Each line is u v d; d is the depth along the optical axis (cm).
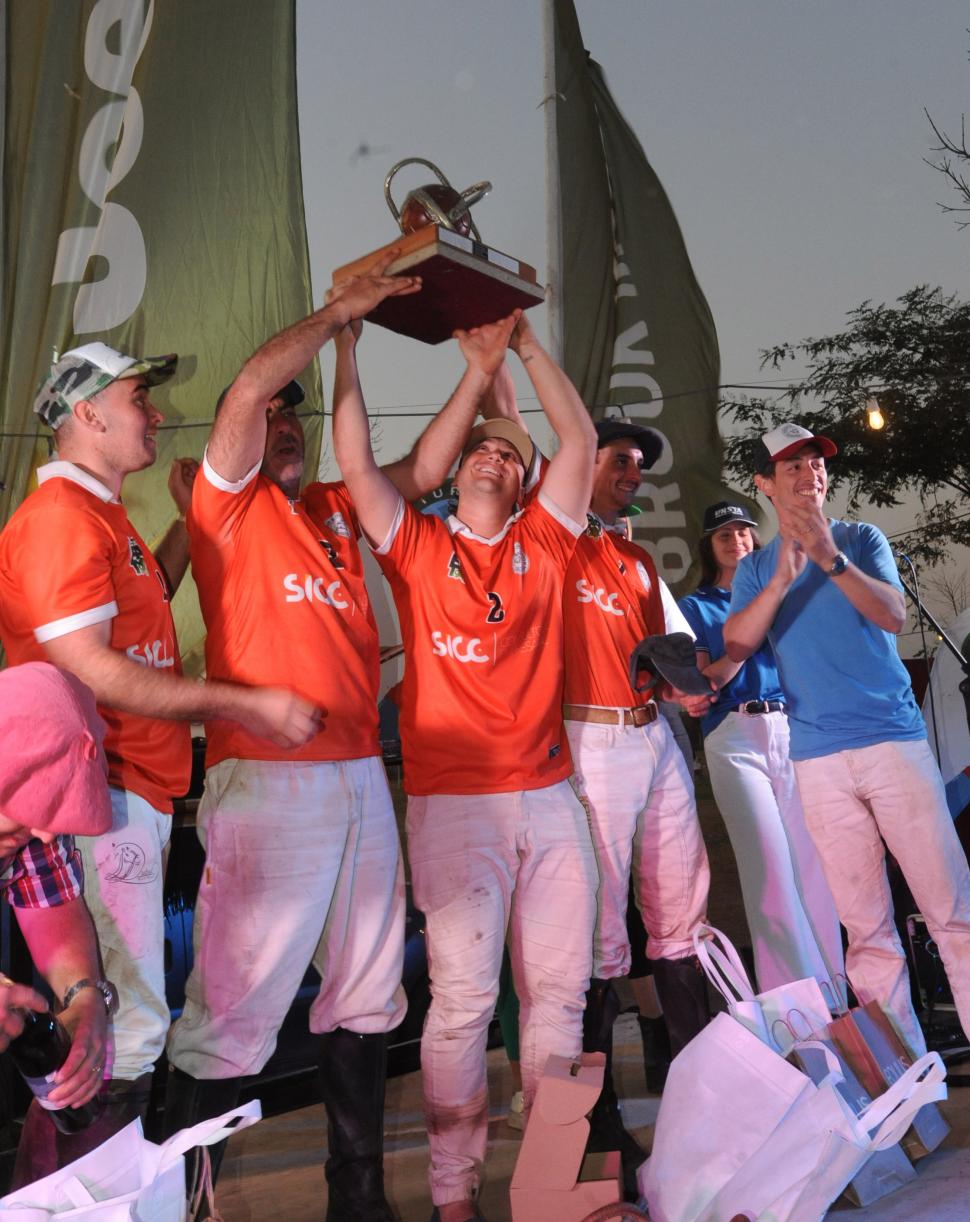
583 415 296
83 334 571
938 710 431
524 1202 217
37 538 218
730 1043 216
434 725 265
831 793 306
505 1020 345
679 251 973
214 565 251
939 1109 301
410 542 274
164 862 273
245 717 217
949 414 1563
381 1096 247
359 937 247
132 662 213
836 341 1574
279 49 616
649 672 303
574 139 952
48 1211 157
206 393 602
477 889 258
